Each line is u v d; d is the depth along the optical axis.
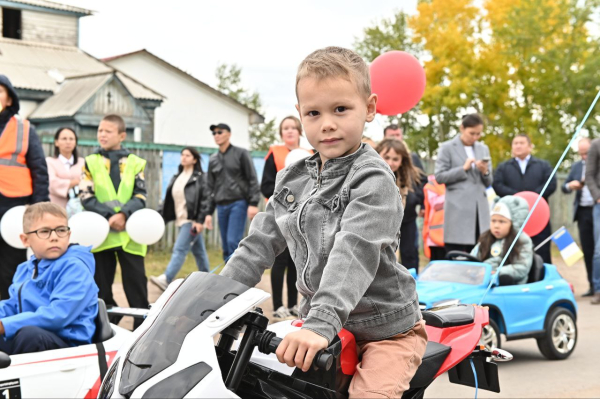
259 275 2.69
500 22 27.44
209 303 2.21
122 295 8.80
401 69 5.70
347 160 2.49
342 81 2.40
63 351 3.73
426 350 2.82
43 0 30.55
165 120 31.64
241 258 2.68
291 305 7.82
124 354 2.20
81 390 3.71
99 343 3.88
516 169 9.20
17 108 6.67
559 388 5.27
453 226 8.12
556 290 6.35
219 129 8.76
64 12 30.41
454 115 34.12
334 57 2.45
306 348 2.08
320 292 2.22
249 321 2.21
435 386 5.44
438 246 8.82
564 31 26.91
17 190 6.55
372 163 2.45
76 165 8.44
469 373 3.18
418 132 37.72
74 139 8.40
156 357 2.10
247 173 8.77
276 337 2.20
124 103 25.17
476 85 27.61
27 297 4.11
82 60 29.38
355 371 2.51
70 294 3.98
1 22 29.45
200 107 32.44
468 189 8.09
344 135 2.42
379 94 5.76
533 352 6.60
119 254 6.77
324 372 2.38
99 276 6.78
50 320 3.91
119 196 6.77
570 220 19.33
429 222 8.86
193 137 32.28
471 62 27.61
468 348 2.97
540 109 28.02
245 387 2.46
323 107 2.42
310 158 2.65
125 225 6.74
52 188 8.25
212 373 2.03
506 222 6.54
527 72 27.36
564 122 27.50
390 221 2.39
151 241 6.75
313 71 2.42
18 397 3.52
